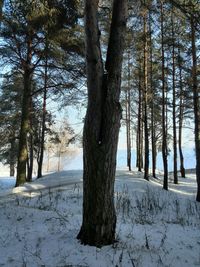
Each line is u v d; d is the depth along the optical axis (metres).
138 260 6.72
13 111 34.69
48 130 31.95
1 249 7.39
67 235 7.91
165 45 25.66
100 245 7.33
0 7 11.69
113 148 7.57
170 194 21.62
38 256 6.83
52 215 10.56
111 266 6.46
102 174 7.46
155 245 7.72
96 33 7.57
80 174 26.86
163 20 23.36
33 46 21.31
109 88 7.59
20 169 21.66
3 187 23.62
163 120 25.94
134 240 7.89
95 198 7.44
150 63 28.91
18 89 30.72
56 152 48.66
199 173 20.34
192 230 9.62
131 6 10.64
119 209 13.38
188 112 33.16
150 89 29.41
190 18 8.82
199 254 7.48
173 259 7.03
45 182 21.33
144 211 13.26
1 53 21.20
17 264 6.55
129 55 30.22
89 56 7.55
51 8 12.52
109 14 12.02
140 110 32.59
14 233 8.48
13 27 19.33
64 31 19.19
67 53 20.84
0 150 39.09
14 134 33.19
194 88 21.22
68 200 15.46
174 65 26.88
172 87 28.20
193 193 24.81
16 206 12.16
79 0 12.75
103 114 7.57
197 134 20.97
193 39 20.73
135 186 22.77
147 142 28.58
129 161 38.91
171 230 9.35
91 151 7.50
